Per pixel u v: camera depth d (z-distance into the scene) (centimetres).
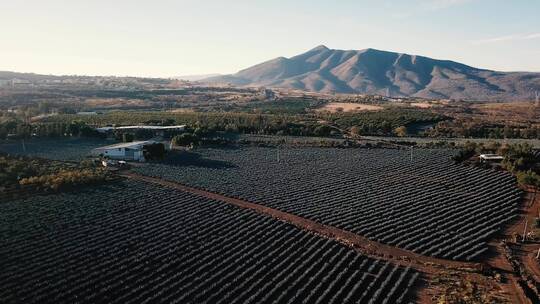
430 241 6562
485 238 6638
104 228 6719
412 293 5219
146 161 11538
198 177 9869
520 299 5100
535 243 6588
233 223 7100
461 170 9900
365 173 9962
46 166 9794
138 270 5522
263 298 4894
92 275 5356
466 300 5031
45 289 5016
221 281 5256
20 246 6016
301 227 7088
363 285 5322
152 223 6975
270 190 8919
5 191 8069
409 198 8262
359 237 6756
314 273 5562
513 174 9469
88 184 8781
